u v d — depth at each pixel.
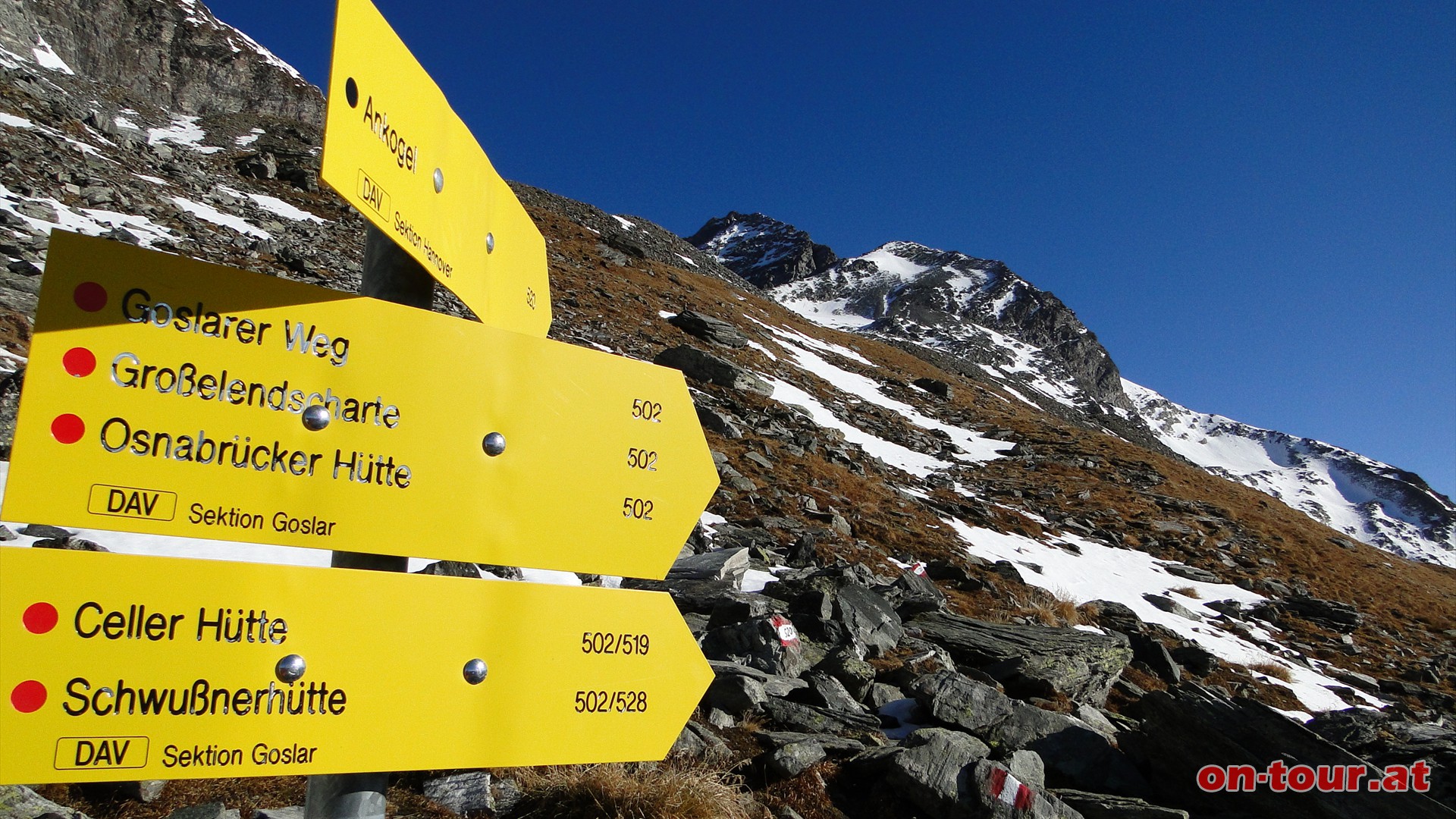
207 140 76.44
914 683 9.03
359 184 1.30
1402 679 23.00
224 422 1.37
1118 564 30.20
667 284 71.12
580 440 1.75
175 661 1.33
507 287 2.07
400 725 1.49
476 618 1.59
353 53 1.30
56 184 27.91
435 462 1.56
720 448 26.16
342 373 1.48
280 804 4.90
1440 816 7.38
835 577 12.39
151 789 4.74
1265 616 27.42
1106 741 8.42
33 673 1.23
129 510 1.29
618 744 1.76
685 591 11.41
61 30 98.50
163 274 1.33
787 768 6.62
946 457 45.06
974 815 6.38
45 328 1.23
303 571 1.43
